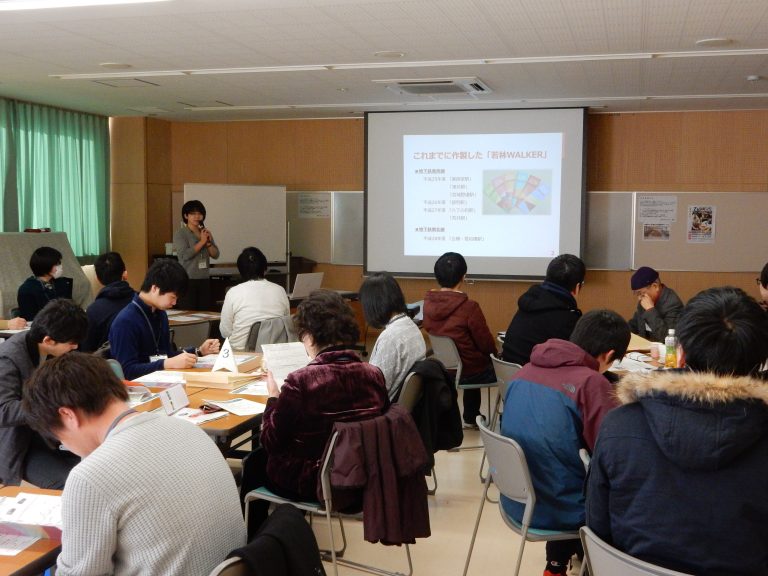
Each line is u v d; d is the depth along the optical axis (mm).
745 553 1453
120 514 1592
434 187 8047
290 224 8867
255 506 3004
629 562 1516
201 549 1649
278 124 8805
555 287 4074
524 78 6062
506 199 7891
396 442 2525
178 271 3695
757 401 1422
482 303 8289
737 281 7727
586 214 7773
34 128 7727
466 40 4746
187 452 1725
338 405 2545
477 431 5277
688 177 7750
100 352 3797
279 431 2570
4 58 5422
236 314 4684
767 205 7598
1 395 2754
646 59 5270
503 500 2674
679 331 1580
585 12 4062
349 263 8727
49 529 1722
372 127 8125
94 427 1722
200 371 3535
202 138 9000
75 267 7566
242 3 3922
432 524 3664
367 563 3223
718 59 5250
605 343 2684
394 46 4938
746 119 7590
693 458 1441
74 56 5336
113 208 8781
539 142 7746
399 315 3523
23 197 7660
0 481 2865
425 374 3162
